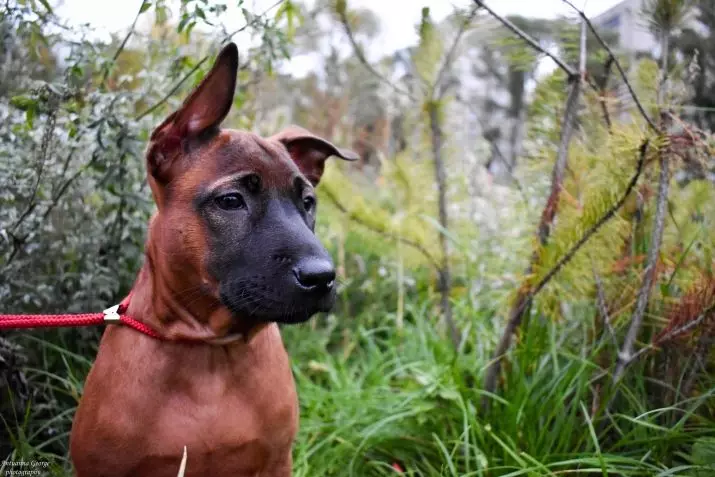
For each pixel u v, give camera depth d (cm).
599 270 92
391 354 127
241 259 69
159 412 70
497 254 133
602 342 91
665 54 93
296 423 77
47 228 100
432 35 108
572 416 87
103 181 97
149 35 112
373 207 117
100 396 70
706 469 78
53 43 97
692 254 94
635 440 84
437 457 94
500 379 99
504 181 150
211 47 103
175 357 71
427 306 137
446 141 120
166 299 71
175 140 72
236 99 110
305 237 69
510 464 87
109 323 73
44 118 99
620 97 102
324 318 140
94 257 102
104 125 94
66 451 92
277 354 76
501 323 115
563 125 92
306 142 82
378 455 97
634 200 94
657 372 94
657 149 84
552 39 105
